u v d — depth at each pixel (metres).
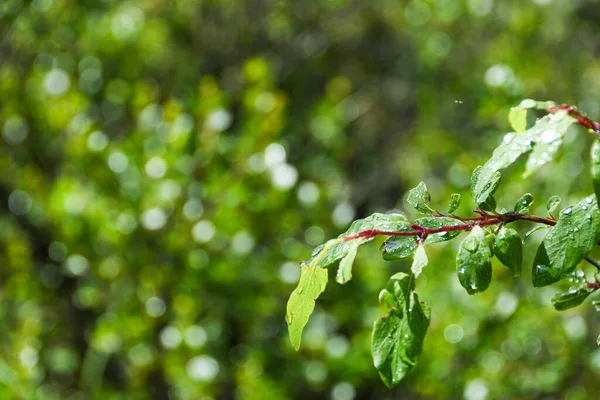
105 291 4.36
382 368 1.02
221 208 4.15
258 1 7.06
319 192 4.61
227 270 4.11
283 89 7.60
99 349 4.24
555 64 6.25
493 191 1.08
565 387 3.83
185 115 4.29
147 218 4.11
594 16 6.49
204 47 6.75
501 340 3.84
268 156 4.28
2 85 4.89
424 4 6.83
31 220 4.64
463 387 3.90
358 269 4.58
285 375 4.41
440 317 3.97
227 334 4.48
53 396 4.53
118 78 5.61
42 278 4.81
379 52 7.94
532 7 6.41
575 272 1.14
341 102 7.20
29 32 5.20
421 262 1.03
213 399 4.32
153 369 4.32
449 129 6.56
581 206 1.00
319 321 4.46
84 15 5.46
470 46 6.82
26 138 4.91
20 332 4.55
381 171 7.03
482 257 1.03
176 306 4.15
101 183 4.38
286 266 4.24
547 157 0.92
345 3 7.52
